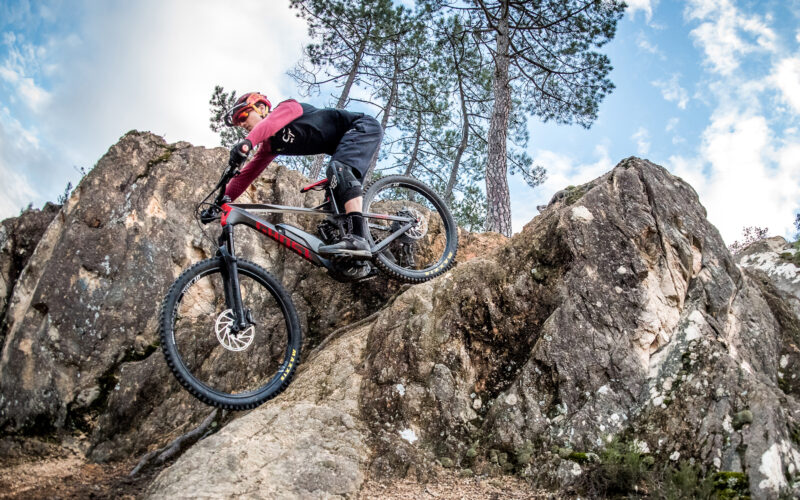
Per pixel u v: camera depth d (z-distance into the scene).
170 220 4.73
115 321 4.26
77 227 4.47
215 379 4.34
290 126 3.71
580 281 3.88
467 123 18.83
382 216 4.11
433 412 3.56
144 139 5.05
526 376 3.56
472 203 18.78
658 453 3.12
